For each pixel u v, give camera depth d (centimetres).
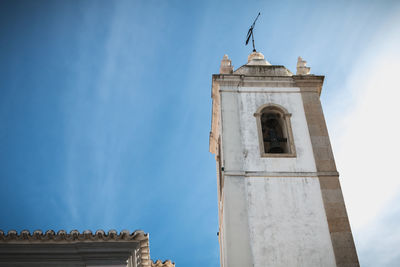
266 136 1677
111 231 1298
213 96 1781
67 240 1288
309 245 1399
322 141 1606
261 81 1747
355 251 1384
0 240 1277
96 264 1284
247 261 1367
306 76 1756
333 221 1439
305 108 1691
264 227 1430
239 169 1536
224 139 1602
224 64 1834
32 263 1287
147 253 1364
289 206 1469
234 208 1460
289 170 1540
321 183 1513
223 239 1617
